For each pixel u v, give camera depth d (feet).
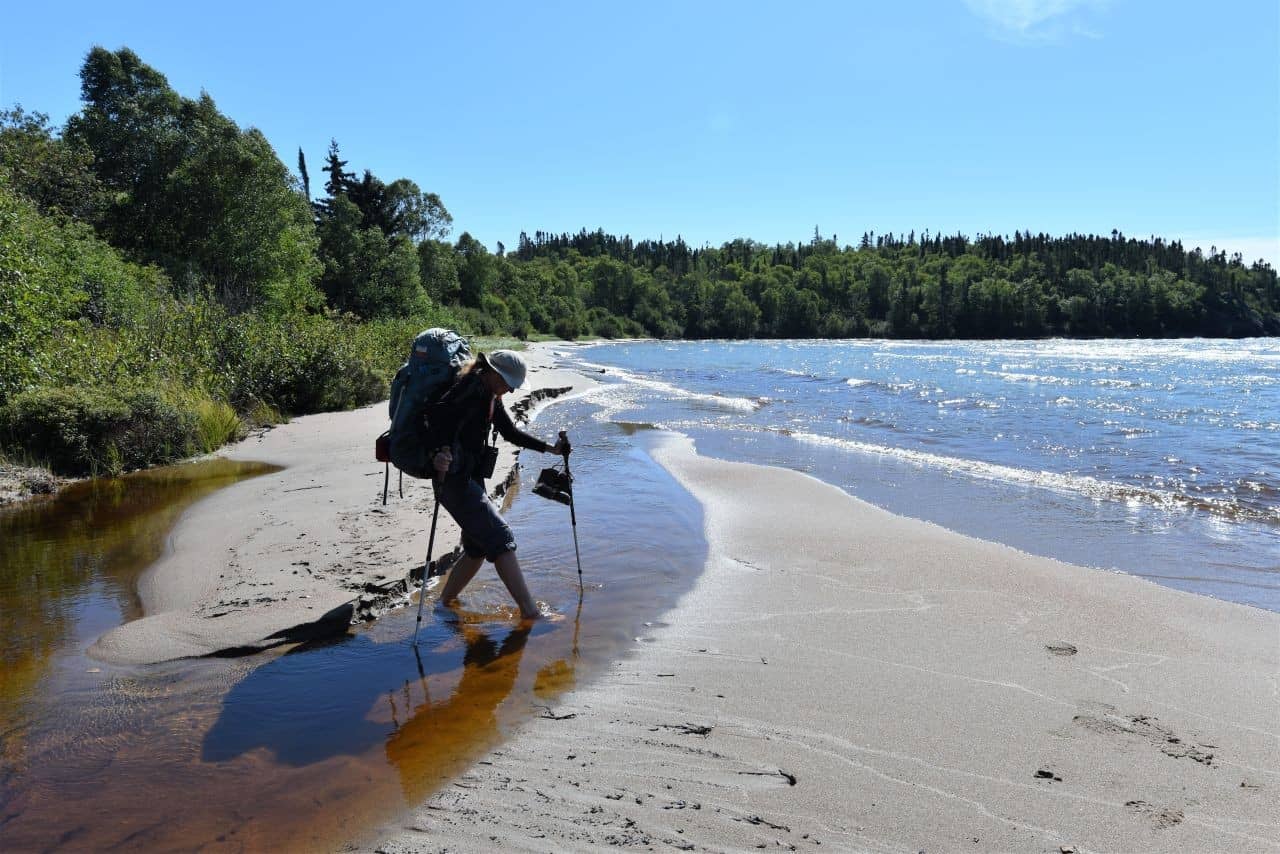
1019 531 23.29
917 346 259.80
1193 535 22.74
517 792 9.33
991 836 8.50
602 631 14.87
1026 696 11.96
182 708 11.48
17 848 8.09
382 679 12.62
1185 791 9.36
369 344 63.26
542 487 17.56
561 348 240.32
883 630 14.82
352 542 19.35
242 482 27.84
